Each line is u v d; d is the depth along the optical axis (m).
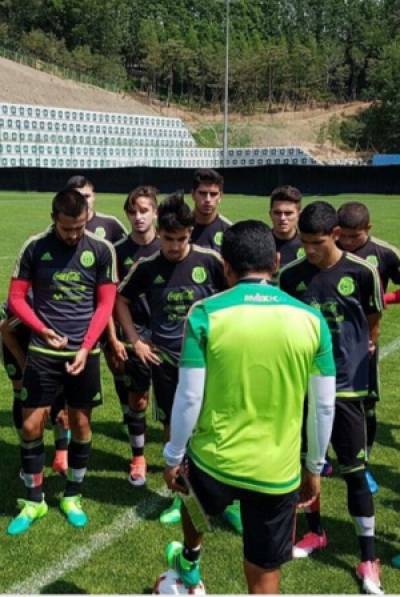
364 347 3.50
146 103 84.44
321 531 3.72
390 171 31.73
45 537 3.79
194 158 58.44
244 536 2.66
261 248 2.56
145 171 34.62
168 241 3.82
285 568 3.51
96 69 83.38
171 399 4.04
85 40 90.12
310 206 3.45
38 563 3.52
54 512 4.07
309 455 2.72
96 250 3.89
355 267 3.50
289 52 90.81
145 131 55.50
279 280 3.61
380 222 19.48
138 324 4.64
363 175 32.19
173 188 34.12
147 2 100.69
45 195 33.16
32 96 60.19
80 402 3.93
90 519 3.99
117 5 92.56
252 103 87.56
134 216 4.71
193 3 104.62
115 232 5.38
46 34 85.94
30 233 17.69
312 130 78.56
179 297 3.95
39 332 3.77
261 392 2.48
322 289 3.50
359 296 3.51
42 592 3.28
